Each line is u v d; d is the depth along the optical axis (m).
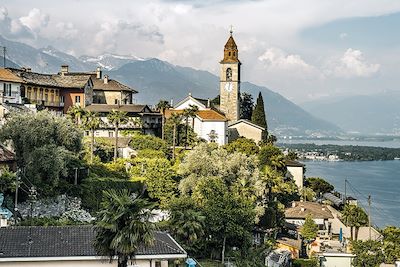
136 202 40.91
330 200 152.75
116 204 40.69
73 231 48.69
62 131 76.19
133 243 39.97
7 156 68.62
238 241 73.38
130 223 39.91
